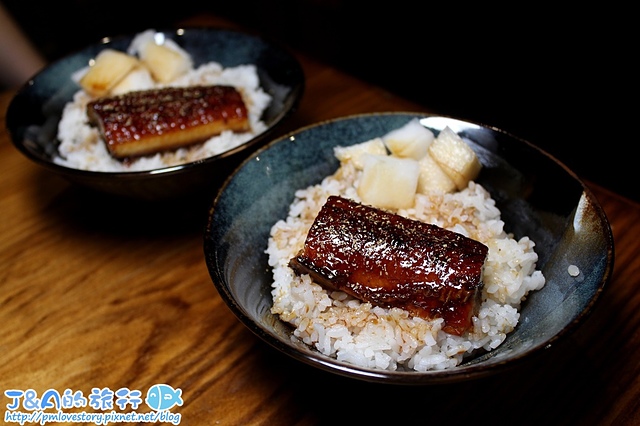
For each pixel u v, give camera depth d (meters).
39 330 0.33
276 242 0.32
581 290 0.27
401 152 0.34
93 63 0.47
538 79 0.43
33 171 0.44
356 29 0.51
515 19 0.42
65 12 0.68
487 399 0.29
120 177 0.34
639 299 0.32
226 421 0.29
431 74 0.48
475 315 0.29
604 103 0.40
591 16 0.38
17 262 0.37
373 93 0.47
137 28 0.70
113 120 0.39
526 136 0.44
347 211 0.30
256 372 0.31
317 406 0.29
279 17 0.57
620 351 0.30
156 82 0.46
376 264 0.29
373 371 0.24
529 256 0.29
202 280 0.35
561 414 0.28
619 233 0.35
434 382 0.24
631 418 0.28
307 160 0.35
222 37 0.47
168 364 0.31
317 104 0.47
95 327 0.33
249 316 0.26
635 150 0.39
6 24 0.64
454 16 0.45
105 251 0.37
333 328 0.28
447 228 0.31
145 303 0.34
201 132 0.40
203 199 0.40
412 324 0.28
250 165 0.33
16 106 0.41
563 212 0.30
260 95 0.44
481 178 0.34
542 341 0.25
